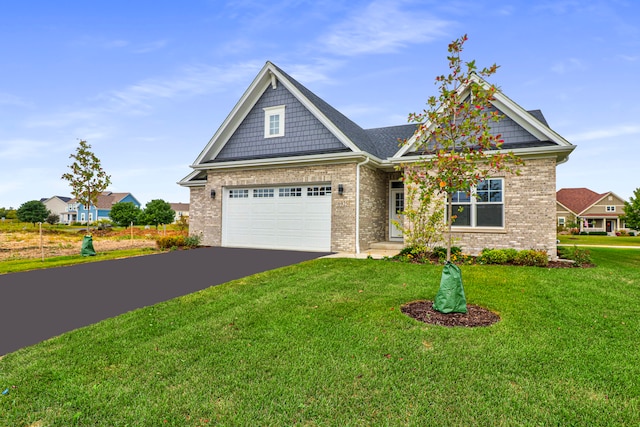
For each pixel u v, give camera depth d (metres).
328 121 12.98
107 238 21.61
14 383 3.16
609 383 3.16
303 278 7.57
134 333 4.38
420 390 3.04
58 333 4.45
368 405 2.82
